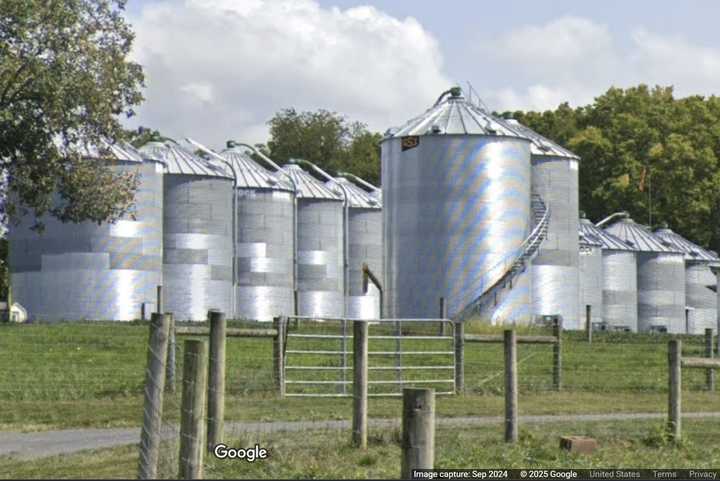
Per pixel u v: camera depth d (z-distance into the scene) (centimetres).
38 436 2284
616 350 4672
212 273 8644
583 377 3641
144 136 8775
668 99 14500
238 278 9325
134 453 1995
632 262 10750
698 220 12988
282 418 2547
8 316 7444
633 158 13112
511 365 2216
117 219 7475
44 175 5906
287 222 9531
